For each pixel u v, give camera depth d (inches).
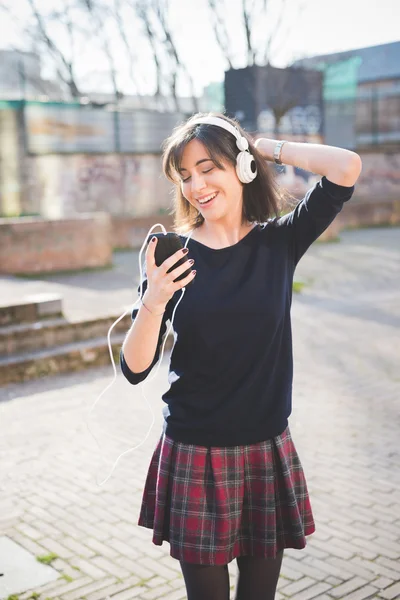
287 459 83.4
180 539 79.4
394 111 1157.1
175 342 81.5
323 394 258.4
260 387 80.7
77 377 289.9
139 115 754.2
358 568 136.4
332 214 84.3
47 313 310.0
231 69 797.2
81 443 212.2
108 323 321.4
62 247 539.8
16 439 216.7
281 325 82.0
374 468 188.9
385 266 569.6
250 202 86.6
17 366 282.2
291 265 85.4
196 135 80.7
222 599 81.5
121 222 679.1
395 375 281.6
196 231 87.1
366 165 989.8
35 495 175.2
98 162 737.6
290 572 135.3
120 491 176.9
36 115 696.4
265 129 791.7
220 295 79.3
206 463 80.3
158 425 228.1
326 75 919.7
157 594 128.6
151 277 74.2
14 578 134.7
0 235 516.4
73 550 145.9
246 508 82.6
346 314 400.8
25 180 698.2
